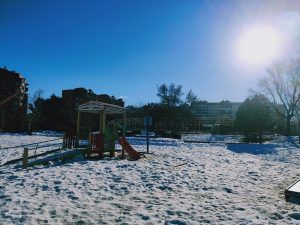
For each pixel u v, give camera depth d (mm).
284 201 9133
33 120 59812
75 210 7512
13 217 6762
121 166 14406
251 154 24922
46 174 11734
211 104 108875
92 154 18484
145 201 8672
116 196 9125
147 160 17078
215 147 30172
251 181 12281
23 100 68625
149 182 11125
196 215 7477
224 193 9984
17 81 66562
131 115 69562
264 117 43594
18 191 9047
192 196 9461
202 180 11930
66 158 17109
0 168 14227
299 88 50625
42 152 20453
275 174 14312
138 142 32969
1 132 49594
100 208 7809
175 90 69375
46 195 8750
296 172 15164
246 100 45031
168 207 8102
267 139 43281
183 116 70000
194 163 16719
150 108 69562
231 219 7199
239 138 46000
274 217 7504
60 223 6578
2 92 62344
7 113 57875
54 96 63094
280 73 51969
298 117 53250
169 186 10656
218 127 57562
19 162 16188
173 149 25609
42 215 6996
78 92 68625
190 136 50000
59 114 62031
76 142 21875
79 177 11398
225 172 14219
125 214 7406
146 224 6738
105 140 18938
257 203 8812
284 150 28453
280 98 52031
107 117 54625
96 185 10312
